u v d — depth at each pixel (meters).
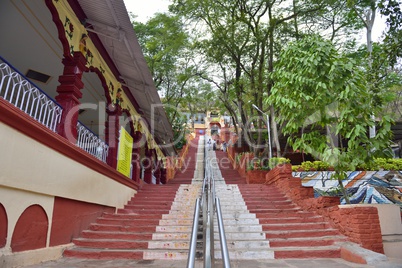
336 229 6.62
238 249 5.77
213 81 19.50
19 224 4.48
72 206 6.20
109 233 6.61
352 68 6.51
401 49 5.77
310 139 6.93
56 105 5.82
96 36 7.70
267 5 13.72
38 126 4.70
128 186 9.77
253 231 6.85
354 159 6.27
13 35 7.35
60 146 5.51
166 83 22.75
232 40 15.05
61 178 5.63
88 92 10.80
